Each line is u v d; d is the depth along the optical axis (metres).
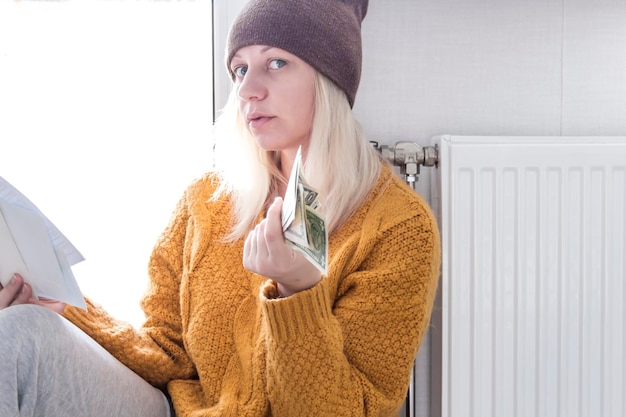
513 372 1.56
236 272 1.26
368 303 1.11
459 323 1.56
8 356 0.91
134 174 1.66
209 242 1.30
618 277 1.58
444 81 1.64
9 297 1.10
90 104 1.65
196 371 1.30
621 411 1.59
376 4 1.63
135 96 1.65
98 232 1.67
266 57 1.21
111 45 1.64
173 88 1.65
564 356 1.57
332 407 1.04
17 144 1.64
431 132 1.64
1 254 1.09
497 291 1.55
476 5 1.64
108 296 1.68
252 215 1.29
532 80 1.65
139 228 1.67
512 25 1.64
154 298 1.33
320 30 1.20
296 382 1.04
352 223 1.21
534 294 1.56
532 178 1.56
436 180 1.62
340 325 1.11
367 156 1.26
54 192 1.66
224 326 1.24
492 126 1.65
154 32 1.64
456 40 1.64
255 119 1.21
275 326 1.03
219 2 1.63
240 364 1.21
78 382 1.02
